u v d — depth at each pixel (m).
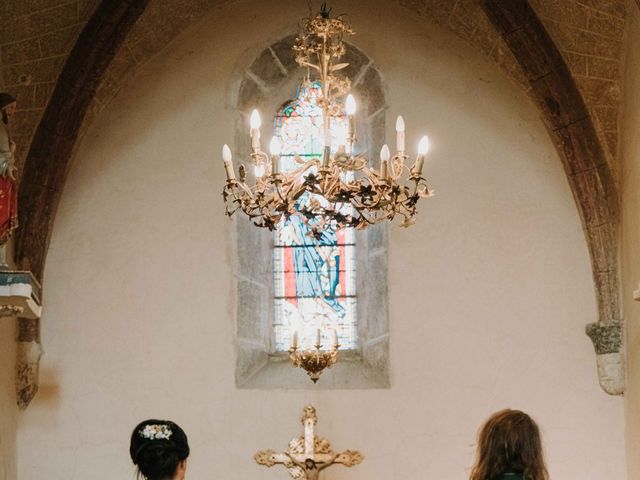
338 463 12.01
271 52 14.68
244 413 13.65
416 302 13.90
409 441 13.55
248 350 13.99
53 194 13.73
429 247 14.02
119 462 13.49
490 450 6.00
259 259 14.59
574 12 13.45
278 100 15.07
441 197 14.12
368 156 14.59
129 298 13.92
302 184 9.45
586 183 13.76
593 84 13.73
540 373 13.65
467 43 14.43
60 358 13.73
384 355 13.87
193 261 14.03
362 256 14.64
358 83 14.77
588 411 13.52
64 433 13.54
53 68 13.64
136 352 13.79
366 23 14.59
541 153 14.18
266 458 11.97
